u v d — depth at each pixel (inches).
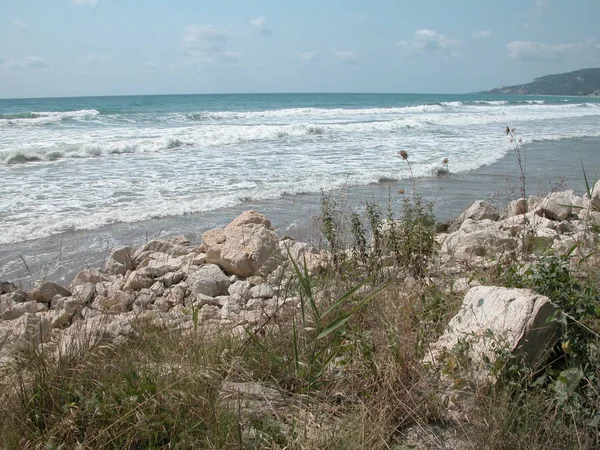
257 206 452.4
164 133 988.6
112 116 1496.1
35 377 121.6
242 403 123.3
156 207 435.8
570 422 110.0
